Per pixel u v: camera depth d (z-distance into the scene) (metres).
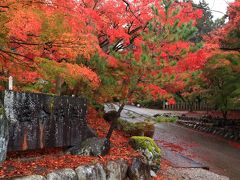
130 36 12.87
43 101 8.94
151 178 11.30
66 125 9.73
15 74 9.20
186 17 11.95
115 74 11.77
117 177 9.49
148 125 15.91
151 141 12.63
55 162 8.77
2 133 7.52
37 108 8.76
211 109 39.62
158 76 10.82
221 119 27.28
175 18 11.12
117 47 13.80
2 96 8.05
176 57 11.54
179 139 22.67
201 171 14.04
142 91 11.59
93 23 11.45
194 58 11.47
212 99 24.25
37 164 8.39
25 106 8.43
